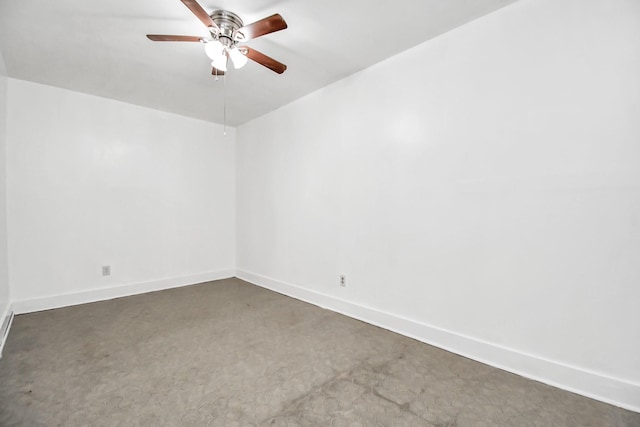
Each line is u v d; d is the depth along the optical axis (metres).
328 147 3.03
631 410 1.51
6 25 2.02
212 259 4.22
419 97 2.31
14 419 1.43
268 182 3.82
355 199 2.79
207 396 1.62
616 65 1.56
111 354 2.07
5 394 1.62
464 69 2.07
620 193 1.55
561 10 1.70
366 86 2.68
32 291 2.93
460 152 2.10
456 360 2.02
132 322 2.65
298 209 3.39
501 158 1.92
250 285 3.96
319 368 1.91
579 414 1.49
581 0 1.64
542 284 1.78
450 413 1.50
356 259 2.78
